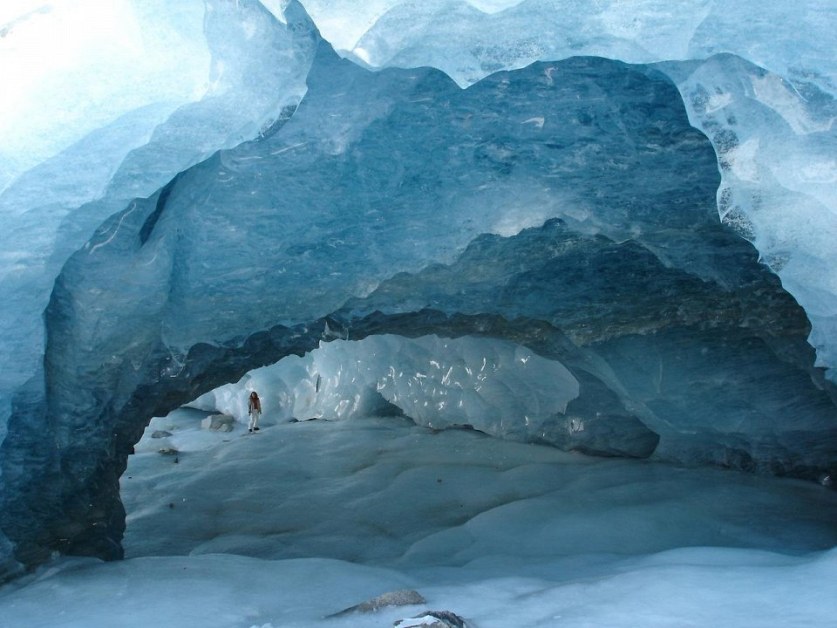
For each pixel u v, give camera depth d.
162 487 8.80
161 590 4.44
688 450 8.23
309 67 4.58
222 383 6.84
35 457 4.88
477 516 6.82
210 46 4.39
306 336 6.67
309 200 5.34
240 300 5.75
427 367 11.09
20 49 4.12
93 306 4.95
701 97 4.51
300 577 4.77
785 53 4.20
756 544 5.54
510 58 4.45
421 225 5.72
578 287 6.82
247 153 4.96
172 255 5.11
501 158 5.36
